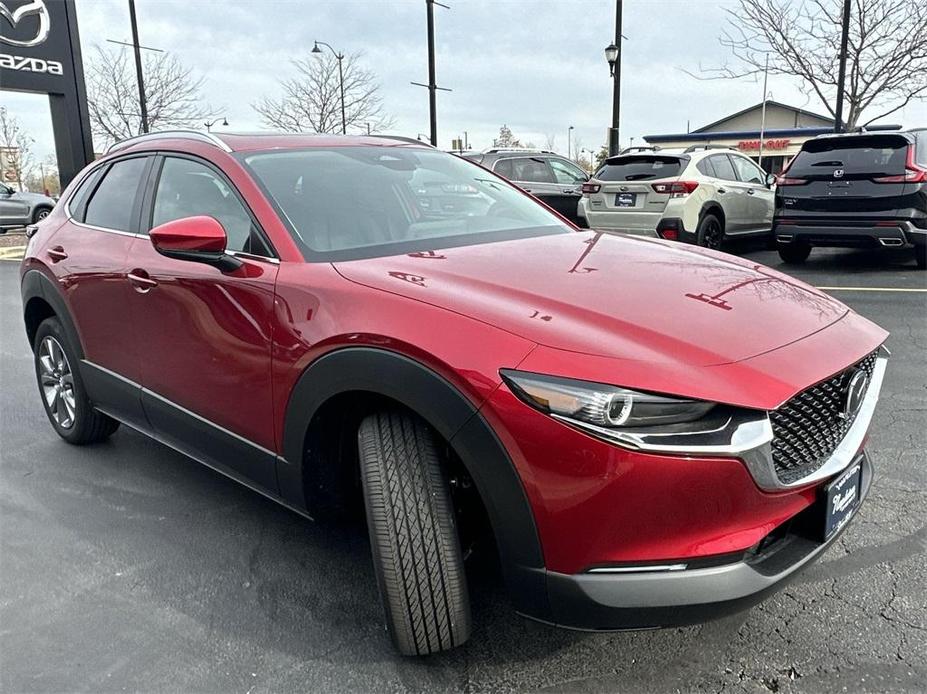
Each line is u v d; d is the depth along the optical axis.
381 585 2.09
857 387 2.13
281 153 2.98
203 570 2.75
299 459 2.39
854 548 2.75
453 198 3.21
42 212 18.66
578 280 2.30
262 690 2.11
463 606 2.08
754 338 2.00
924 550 2.72
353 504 2.59
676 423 1.74
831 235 8.20
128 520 3.14
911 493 3.13
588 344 1.84
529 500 1.81
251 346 2.48
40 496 3.37
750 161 10.59
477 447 1.86
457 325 1.96
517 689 2.09
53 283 3.61
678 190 8.78
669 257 2.74
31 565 2.80
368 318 2.11
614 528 1.76
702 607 1.79
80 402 3.73
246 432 2.61
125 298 3.10
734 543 1.81
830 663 2.16
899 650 2.21
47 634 2.39
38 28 14.52
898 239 7.83
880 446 3.61
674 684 2.09
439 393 1.91
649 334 1.92
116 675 2.19
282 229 2.55
